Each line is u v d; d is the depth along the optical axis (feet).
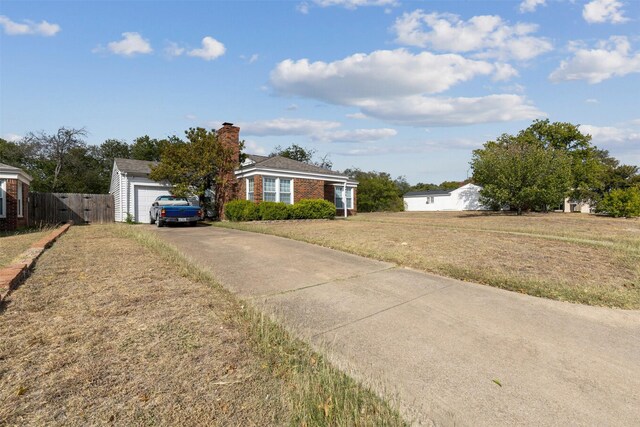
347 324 12.84
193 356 9.48
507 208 114.01
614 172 125.70
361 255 25.38
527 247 27.50
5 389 7.60
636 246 28.48
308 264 22.48
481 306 14.82
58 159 109.29
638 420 7.68
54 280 16.38
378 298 15.80
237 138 64.39
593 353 10.82
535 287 17.04
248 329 11.45
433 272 20.45
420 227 44.75
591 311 14.38
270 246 29.37
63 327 10.98
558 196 77.41
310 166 74.13
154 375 8.46
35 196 59.88
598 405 8.21
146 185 64.80
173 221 49.78
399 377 9.34
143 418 6.88
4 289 13.66
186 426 6.71
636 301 15.48
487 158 84.12
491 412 7.94
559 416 7.81
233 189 63.62
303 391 8.06
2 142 110.32
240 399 7.71
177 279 17.16
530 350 10.97
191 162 57.36
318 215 61.36
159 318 12.00
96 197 66.33
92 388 7.80
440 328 12.58
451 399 8.41
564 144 113.80
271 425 6.93
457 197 152.15
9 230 42.98
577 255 24.39
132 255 23.16
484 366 9.98
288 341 10.89
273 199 61.98
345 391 8.36
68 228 43.91
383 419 7.45
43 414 6.85
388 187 147.13
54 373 8.34
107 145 151.53
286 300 15.38
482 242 30.17
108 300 13.66
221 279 18.56
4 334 10.32
